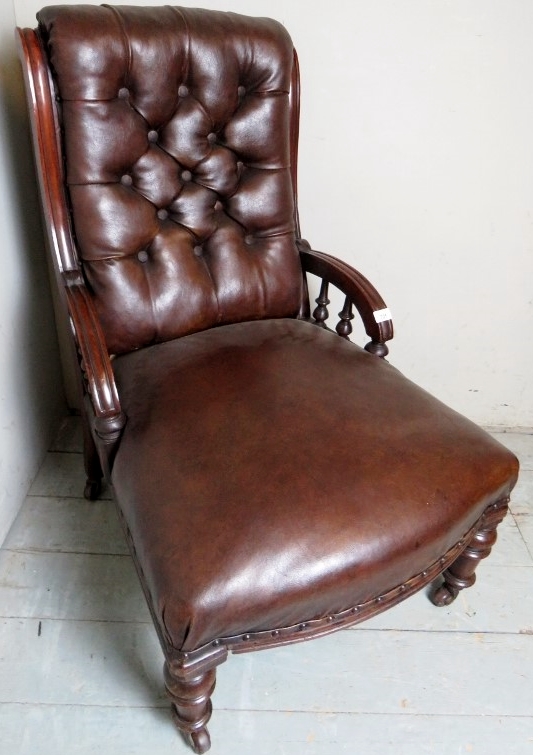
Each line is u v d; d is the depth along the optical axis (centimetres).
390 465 87
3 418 125
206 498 81
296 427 91
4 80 117
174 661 78
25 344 135
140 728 98
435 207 144
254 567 76
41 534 130
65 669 105
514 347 163
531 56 126
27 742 95
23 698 101
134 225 109
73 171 103
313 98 130
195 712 87
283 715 101
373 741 98
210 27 106
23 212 129
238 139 115
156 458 89
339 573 79
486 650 113
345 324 124
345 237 148
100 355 93
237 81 111
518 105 131
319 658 110
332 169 139
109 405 91
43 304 145
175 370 105
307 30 123
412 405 99
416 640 114
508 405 173
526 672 109
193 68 106
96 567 124
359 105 131
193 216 116
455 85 129
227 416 94
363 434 91
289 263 125
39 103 99
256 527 78
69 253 108
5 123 118
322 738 98
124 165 107
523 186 141
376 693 105
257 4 121
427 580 92
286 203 122
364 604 86
